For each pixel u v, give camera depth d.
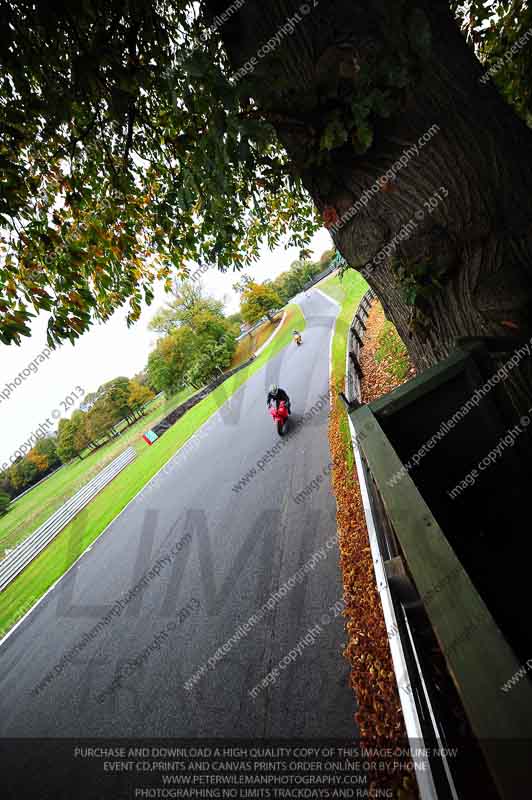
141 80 2.34
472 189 1.67
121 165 3.07
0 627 7.59
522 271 1.70
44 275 3.41
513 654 0.68
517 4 3.18
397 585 2.13
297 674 3.25
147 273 4.86
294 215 5.93
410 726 1.93
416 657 2.00
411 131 1.63
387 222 1.92
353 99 1.48
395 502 1.21
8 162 2.76
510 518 1.50
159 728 3.45
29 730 4.28
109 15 2.11
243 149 1.59
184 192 2.08
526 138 1.73
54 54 2.18
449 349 2.06
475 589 0.83
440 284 1.91
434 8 1.62
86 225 3.59
